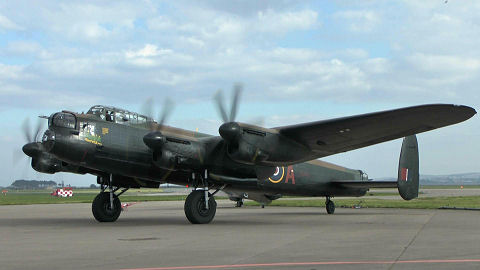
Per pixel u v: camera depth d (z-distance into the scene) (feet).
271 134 43.50
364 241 29.30
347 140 44.96
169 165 42.65
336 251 24.58
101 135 42.09
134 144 44.09
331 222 47.34
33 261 21.52
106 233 35.19
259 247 26.37
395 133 43.16
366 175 75.77
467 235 32.86
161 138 41.52
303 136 44.19
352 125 41.34
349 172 71.87
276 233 34.99
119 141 43.11
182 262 21.07
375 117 39.40
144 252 24.39
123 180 49.60
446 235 32.94
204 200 44.93
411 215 58.34
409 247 26.12
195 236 32.73
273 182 60.08
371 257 22.31
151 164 45.27
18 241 29.94
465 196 135.44
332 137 44.09
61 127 40.24
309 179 65.05
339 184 68.03
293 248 25.90
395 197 143.02
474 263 20.27
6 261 21.56
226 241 29.48
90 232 36.11
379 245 27.12
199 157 44.09
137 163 44.57
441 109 37.19
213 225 43.24
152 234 34.30
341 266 19.71
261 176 48.03
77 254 23.73
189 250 25.13
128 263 20.85
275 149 43.78
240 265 20.17
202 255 23.24
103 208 47.85
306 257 22.41
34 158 46.16
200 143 44.65
